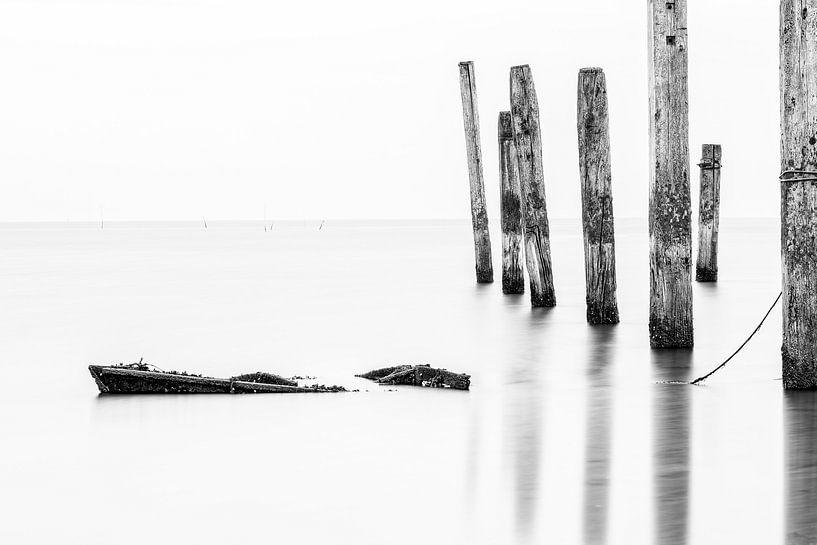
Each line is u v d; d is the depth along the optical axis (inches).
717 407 479.2
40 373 645.3
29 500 364.5
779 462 382.6
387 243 2861.7
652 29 553.6
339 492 362.3
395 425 465.4
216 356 709.9
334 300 1075.3
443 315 905.5
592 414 477.4
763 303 961.5
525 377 596.4
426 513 336.5
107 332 846.5
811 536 304.7
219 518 339.6
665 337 608.7
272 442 438.0
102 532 330.6
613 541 305.9
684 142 566.6
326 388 556.4
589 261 773.3
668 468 378.6
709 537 305.7
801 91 443.8
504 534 315.0
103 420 490.9
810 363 476.4
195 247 2635.3
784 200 462.9
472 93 1084.5
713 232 1178.0
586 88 708.0
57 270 1635.1
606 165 731.4
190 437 451.2
